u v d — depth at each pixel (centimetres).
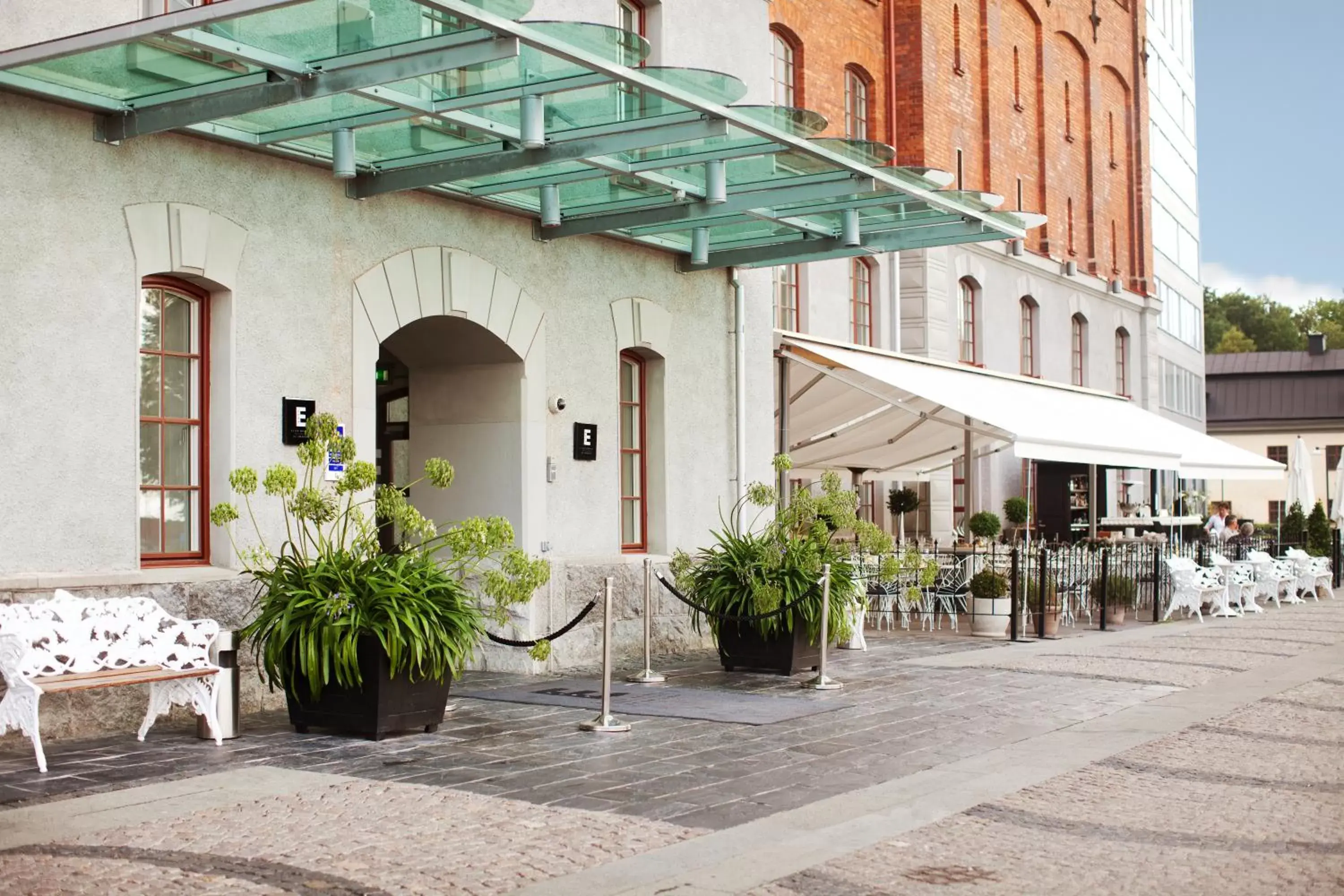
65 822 681
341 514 1099
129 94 961
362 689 934
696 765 866
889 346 2592
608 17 1441
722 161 1198
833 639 1333
